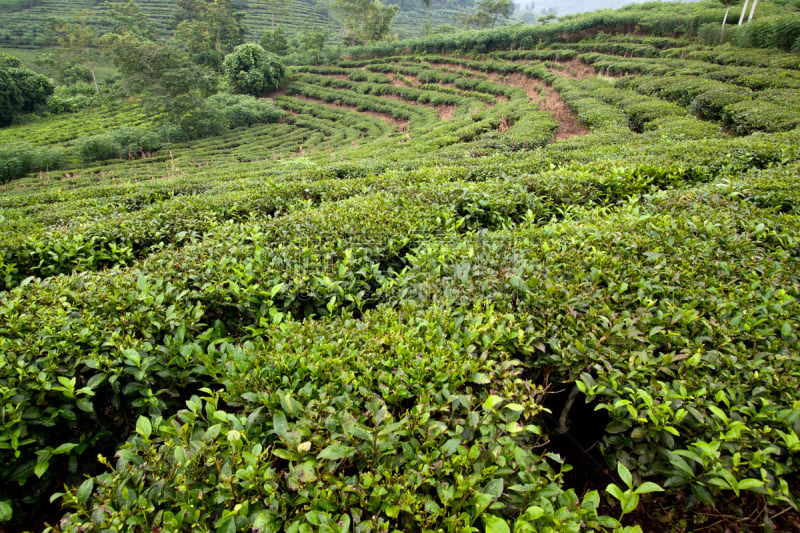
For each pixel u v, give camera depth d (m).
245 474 2.20
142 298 4.00
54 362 3.31
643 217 5.29
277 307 4.45
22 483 2.95
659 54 36.50
